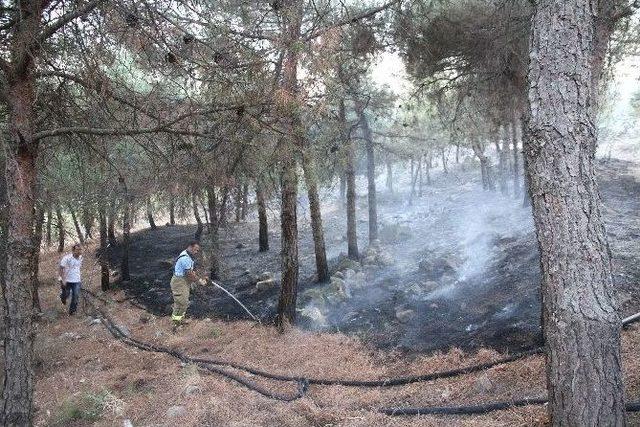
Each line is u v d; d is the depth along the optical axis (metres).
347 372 6.04
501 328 6.30
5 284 4.07
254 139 4.97
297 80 4.65
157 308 10.95
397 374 5.82
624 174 14.30
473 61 8.38
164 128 4.21
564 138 3.15
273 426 4.75
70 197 7.28
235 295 10.92
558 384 3.02
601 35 5.93
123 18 3.61
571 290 3.00
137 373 6.57
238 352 7.13
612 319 2.95
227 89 4.23
